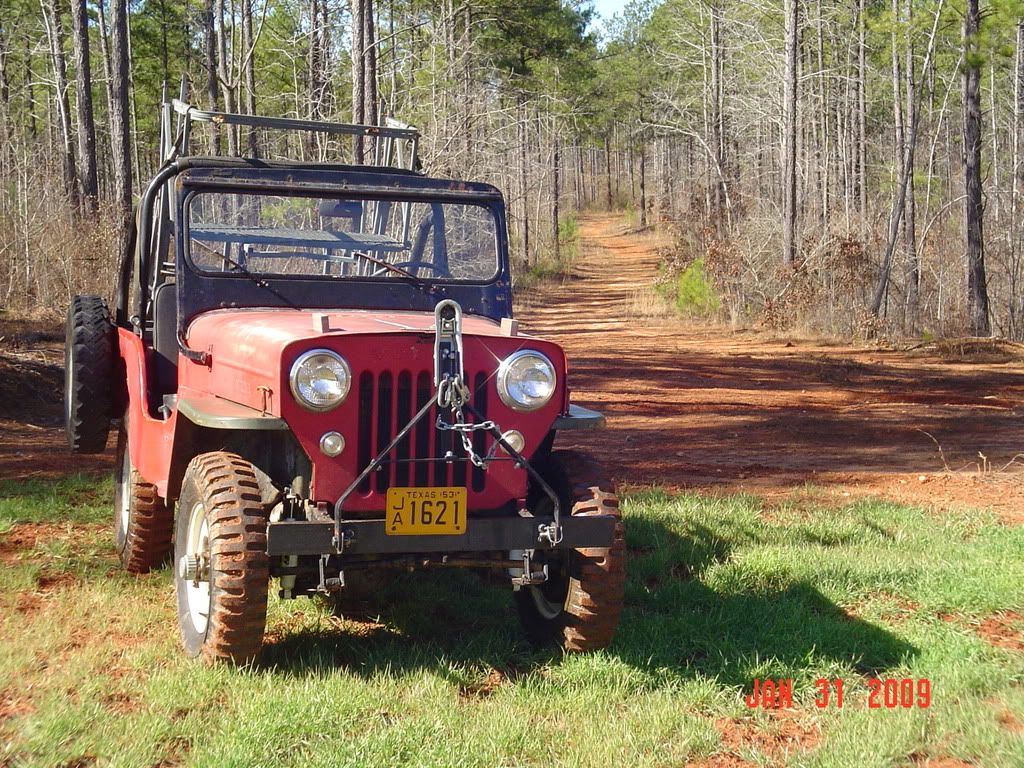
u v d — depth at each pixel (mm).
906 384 18688
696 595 6484
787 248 29531
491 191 6453
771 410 15297
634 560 7258
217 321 5691
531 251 55281
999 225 32688
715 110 40125
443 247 6375
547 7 46781
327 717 4582
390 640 5688
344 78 34812
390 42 36125
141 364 6367
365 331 4961
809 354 23547
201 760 4168
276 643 5543
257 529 4922
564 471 5578
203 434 5691
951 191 40812
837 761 4324
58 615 5922
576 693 4996
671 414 14789
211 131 14906
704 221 36281
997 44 27422
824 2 41375
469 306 6352
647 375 19219
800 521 8461
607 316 33938
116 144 27859
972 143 27672
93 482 9367
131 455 6645
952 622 6242
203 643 5129
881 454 11836
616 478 10281
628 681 5160
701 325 30406
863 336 26766
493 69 40062
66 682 4945
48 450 11164
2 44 45688
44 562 6934
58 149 39875
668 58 56375
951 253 32812
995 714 4863
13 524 7863
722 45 42531
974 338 25234
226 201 6047
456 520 4977
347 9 30953
